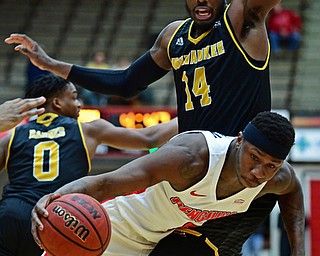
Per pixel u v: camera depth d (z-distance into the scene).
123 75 5.48
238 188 4.44
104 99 13.48
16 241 5.60
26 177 5.77
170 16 20.80
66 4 21.55
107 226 4.18
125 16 20.95
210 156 4.33
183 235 4.95
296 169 12.86
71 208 4.10
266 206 5.05
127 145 5.99
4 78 18.88
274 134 4.11
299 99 17.20
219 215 4.73
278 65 18.53
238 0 4.73
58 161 5.80
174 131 5.98
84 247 4.09
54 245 4.09
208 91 4.80
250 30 4.71
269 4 4.64
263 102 4.82
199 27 4.85
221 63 4.75
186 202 4.56
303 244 5.01
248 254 13.29
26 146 5.86
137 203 4.86
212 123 4.78
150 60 5.30
